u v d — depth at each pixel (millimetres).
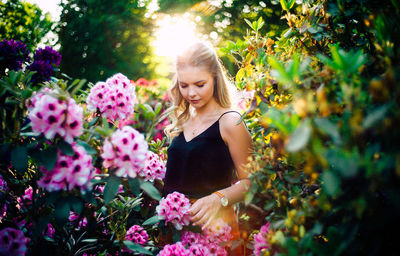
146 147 1174
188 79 1600
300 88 1046
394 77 686
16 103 1248
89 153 1157
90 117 1663
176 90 1943
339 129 720
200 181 1630
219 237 1448
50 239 1429
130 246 1393
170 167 1762
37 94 1212
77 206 1140
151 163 1823
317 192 1149
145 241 1589
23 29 6223
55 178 1090
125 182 1394
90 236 1647
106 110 1450
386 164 625
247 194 1142
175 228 1471
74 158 1120
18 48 2209
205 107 1751
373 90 694
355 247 775
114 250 1527
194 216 1428
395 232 723
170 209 1427
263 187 1146
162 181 1951
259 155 1208
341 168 646
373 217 734
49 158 1075
